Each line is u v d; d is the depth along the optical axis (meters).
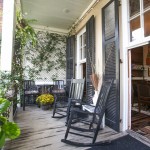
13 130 1.30
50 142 2.56
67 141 2.50
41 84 6.08
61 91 5.62
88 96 4.25
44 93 5.69
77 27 5.67
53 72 6.34
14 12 3.15
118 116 3.00
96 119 3.03
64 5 4.48
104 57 3.53
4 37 2.94
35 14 5.08
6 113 1.94
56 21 5.67
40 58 6.13
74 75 5.62
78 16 5.23
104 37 3.54
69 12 4.93
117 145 2.48
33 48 6.04
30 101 5.74
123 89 3.08
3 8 2.96
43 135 2.85
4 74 2.65
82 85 3.64
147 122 3.59
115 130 3.06
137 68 6.55
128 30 3.03
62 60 6.46
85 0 4.19
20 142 2.55
